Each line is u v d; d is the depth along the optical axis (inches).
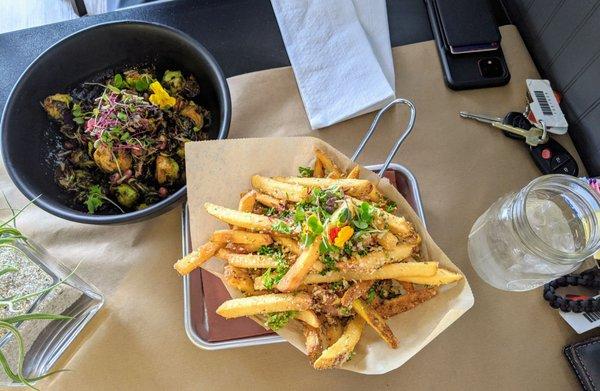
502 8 23.6
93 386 16.9
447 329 17.4
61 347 17.0
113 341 17.3
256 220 15.8
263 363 17.1
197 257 15.9
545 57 21.4
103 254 18.5
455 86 20.9
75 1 28.5
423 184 19.6
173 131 18.9
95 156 18.0
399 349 15.4
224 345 17.0
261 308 15.2
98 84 19.3
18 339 13.4
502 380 16.8
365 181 16.0
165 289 18.1
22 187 16.1
